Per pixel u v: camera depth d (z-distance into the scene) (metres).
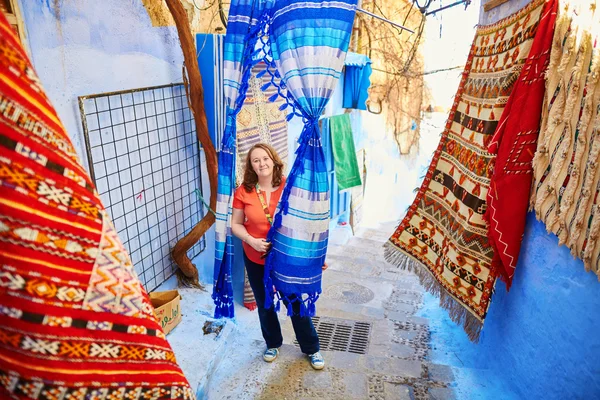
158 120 3.42
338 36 2.51
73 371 0.93
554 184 2.34
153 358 1.07
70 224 0.91
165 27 3.39
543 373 2.48
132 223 3.26
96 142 2.84
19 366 0.89
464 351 3.54
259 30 2.78
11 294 0.86
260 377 3.08
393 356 3.45
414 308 4.37
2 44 0.81
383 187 10.56
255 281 3.07
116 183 3.05
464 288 3.11
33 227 0.86
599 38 2.06
